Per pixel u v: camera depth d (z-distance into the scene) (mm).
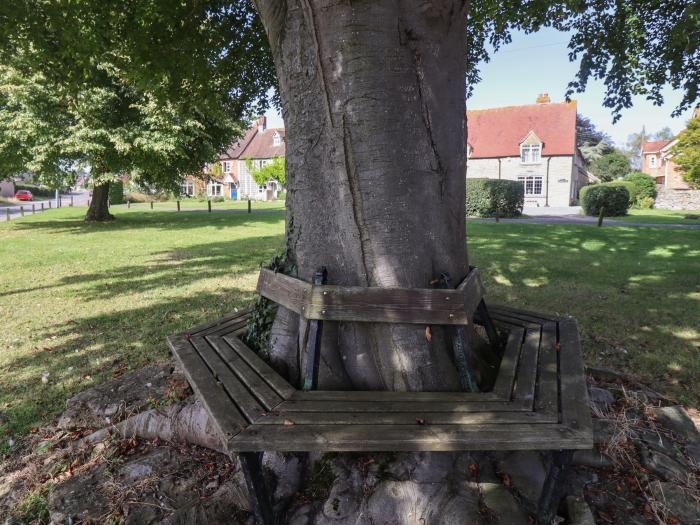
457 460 2158
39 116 17766
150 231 17734
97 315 5820
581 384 2172
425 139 2275
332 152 2305
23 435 3074
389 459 2143
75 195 64250
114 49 5746
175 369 3533
